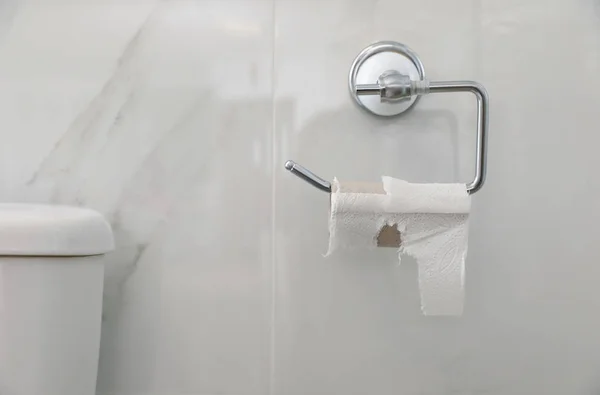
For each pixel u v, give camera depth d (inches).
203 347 30.2
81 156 30.5
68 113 30.5
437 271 25.3
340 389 30.1
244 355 30.2
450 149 30.1
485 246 30.1
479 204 30.2
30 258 24.2
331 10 30.2
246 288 30.2
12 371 24.1
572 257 30.0
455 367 30.1
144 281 30.3
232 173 30.3
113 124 30.4
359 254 30.2
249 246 30.2
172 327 30.2
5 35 30.4
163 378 30.2
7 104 30.5
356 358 30.1
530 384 30.0
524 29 30.1
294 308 30.1
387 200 24.7
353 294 30.1
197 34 30.4
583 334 30.0
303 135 30.2
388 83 27.3
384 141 30.2
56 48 30.4
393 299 30.1
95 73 30.4
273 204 30.2
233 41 30.3
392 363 30.1
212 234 30.3
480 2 30.1
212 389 30.2
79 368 25.7
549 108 30.1
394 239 26.1
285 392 30.1
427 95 30.1
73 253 24.7
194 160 30.3
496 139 30.2
